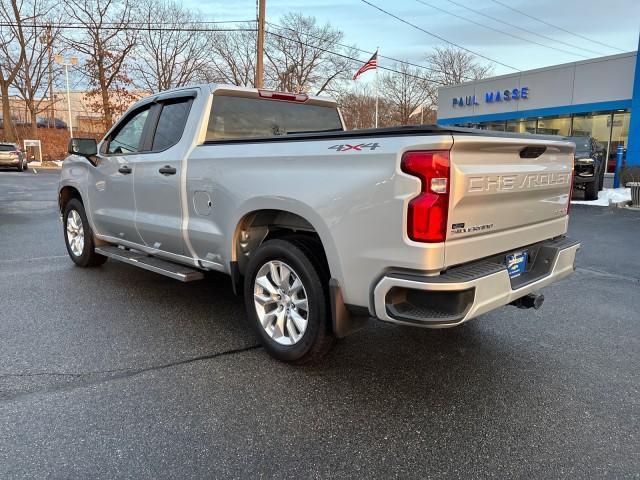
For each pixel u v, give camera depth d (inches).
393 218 107.6
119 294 200.8
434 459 98.5
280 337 140.4
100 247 220.8
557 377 133.7
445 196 104.0
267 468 95.3
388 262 109.7
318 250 131.7
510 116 1020.5
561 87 924.6
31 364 136.8
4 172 1075.9
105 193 207.2
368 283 114.7
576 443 104.2
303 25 1811.0
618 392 125.8
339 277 120.5
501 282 116.0
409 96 2261.3
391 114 2303.2
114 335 158.4
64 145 1820.9
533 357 146.5
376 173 110.1
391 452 100.6
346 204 115.7
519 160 125.7
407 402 120.0
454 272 110.0
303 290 132.7
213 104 168.2
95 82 1539.1
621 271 250.1
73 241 244.1
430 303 109.2
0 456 97.0
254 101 179.3
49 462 95.7
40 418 110.3
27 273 231.8
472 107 1096.2
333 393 123.6
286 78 1862.7
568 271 148.1
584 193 575.5
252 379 130.4
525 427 109.9
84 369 134.5
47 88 1706.4
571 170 153.8
